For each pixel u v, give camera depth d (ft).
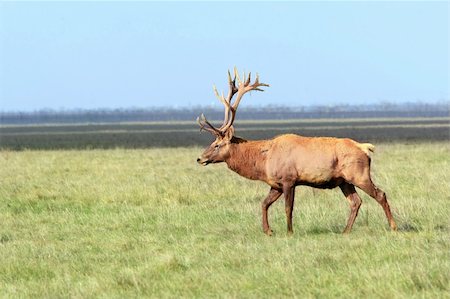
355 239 174.19
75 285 145.28
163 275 149.38
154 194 267.59
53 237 199.62
